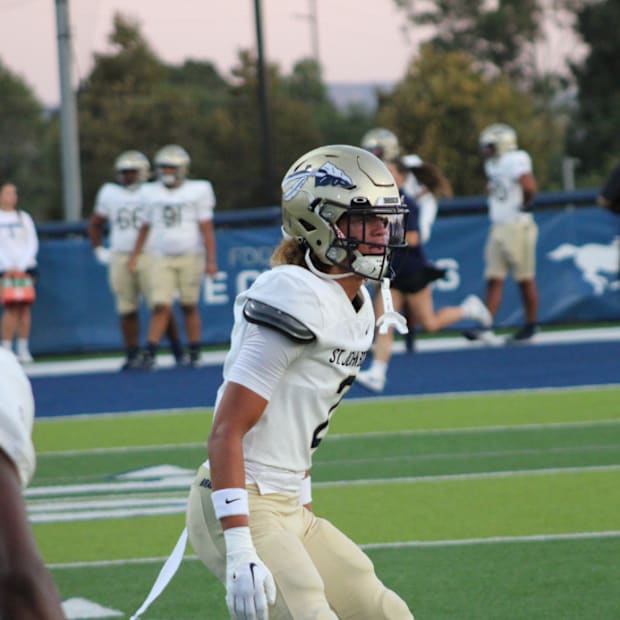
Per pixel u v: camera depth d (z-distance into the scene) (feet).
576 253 135.95
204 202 118.01
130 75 439.22
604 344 125.49
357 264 31.58
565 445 77.46
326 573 32.40
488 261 127.54
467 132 392.27
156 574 52.54
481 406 93.04
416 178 108.58
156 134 421.59
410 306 100.78
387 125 398.83
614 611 45.32
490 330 133.28
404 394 100.12
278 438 31.40
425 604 46.85
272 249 135.85
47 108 478.18
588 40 491.31
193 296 120.47
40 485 71.87
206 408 97.40
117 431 89.04
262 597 29.12
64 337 137.18
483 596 47.57
